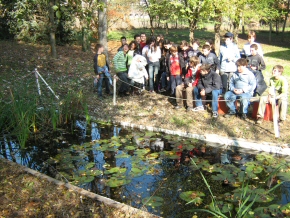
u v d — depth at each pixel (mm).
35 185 4402
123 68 8719
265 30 33375
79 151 6027
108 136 6762
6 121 6547
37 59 12359
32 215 3783
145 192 4641
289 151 5695
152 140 6473
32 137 6645
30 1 5645
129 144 6328
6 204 3969
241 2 12875
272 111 6680
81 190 4270
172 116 7363
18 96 6660
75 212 3826
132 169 5273
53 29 12734
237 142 6090
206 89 7145
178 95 7664
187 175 5121
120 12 24984
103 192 4645
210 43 7867
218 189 4676
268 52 18094
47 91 8719
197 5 11859
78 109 7707
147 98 8609
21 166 4902
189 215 4055
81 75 10727
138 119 7312
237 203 4250
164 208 4219
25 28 15336
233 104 6988
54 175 5164
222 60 7781
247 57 7395
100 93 8641
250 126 6660
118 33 24594
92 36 18141
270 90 6270
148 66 8945
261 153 5852
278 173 5055
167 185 4824
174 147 6133
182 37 23781
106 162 5617
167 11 13500
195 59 7281
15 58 12195
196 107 7582
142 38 9688
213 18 14438
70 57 13508
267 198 4312
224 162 5625
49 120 7160
